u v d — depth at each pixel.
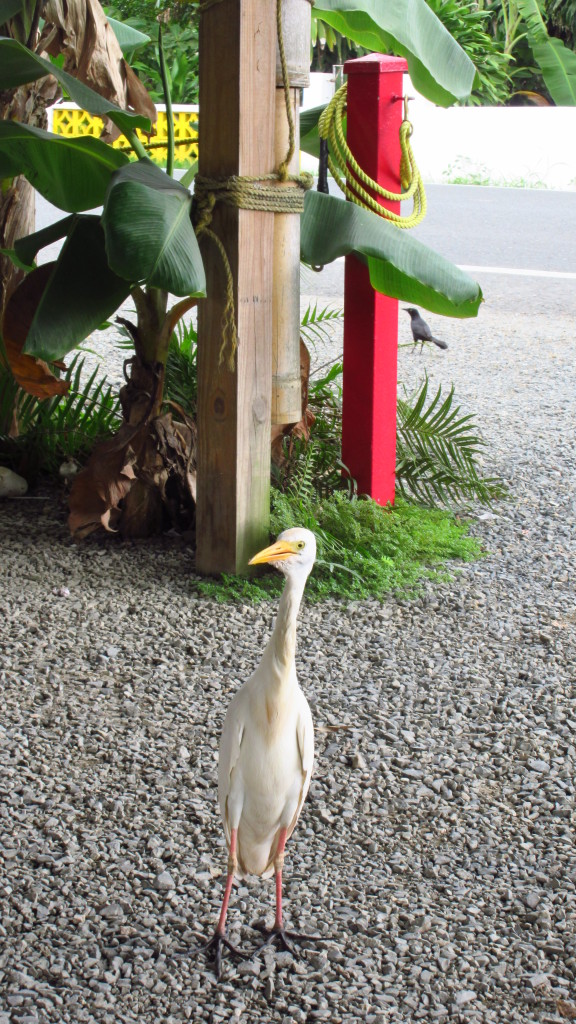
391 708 4.51
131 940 3.13
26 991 2.92
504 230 16.73
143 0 9.67
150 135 6.00
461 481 6.89
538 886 3.45
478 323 12.55
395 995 2.97
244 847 3.10
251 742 2.88
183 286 4.50
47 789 3.87
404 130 6.14
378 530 6.04
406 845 3.64
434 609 5.50
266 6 5.01
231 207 5.14
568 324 12.47
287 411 5.85
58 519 6.52
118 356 10.56
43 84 6.76
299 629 5.20
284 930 3.15
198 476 5.61
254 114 5.10
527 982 3.04
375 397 6.24
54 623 5.18
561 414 9.23
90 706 4.45
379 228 5.71
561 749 4.27
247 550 5.62
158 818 3.72
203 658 4.88
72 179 5.66
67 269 5.24
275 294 5.61
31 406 7.27
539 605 5.59
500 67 22.66
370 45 6.71
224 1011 2.89
